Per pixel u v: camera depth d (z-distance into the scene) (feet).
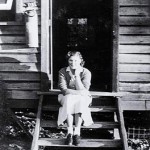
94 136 28.71
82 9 47.70
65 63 43.45
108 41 45.55
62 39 46.24
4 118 27.09
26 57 28.02
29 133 27.14
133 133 29.32
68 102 22.75
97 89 31.96
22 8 27.86
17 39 28.02
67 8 47.70
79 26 47.70
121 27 27.50
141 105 27.81
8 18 28.81
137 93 27.78
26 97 28.14
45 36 27.55
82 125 24.97
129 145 27.68
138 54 27.66
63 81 23.75
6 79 28.17
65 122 25.48
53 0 46.73
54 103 27.43
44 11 27.43
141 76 27.71
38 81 28.09
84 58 43.93
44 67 27.78
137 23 27.45
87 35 47.37
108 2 46.78
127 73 27.73
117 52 27.37
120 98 27.50
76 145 22.75
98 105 27.25
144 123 30.83
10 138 27.17
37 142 23.02
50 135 28.48
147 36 27.53
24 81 28.17
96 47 45.85
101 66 42.06
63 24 46.83
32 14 26.55
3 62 28.12
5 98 27.32
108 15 46.88
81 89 23.17
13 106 28.22
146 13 27.43
